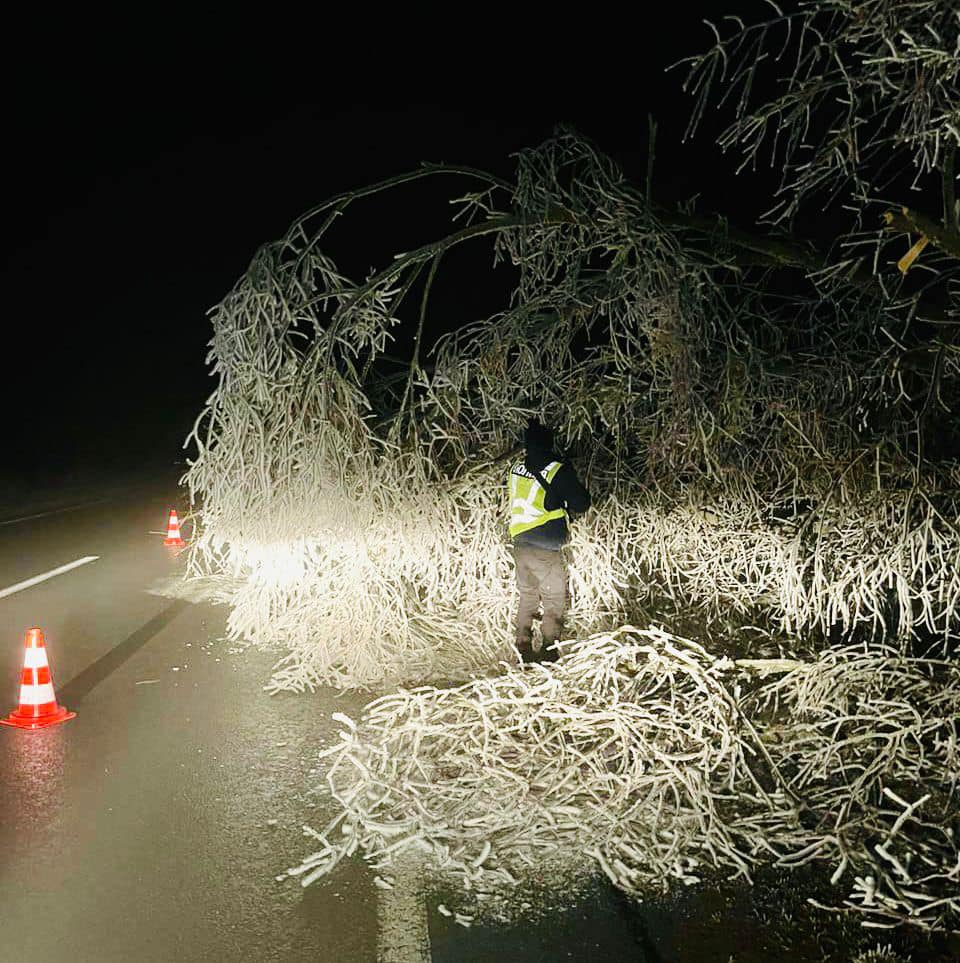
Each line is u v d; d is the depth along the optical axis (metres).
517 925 3.95
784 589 8.09
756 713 6.32
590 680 6.28
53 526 17.55
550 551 7.32
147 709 6.77
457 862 4.46
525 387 8.73
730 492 8.41
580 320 8.82
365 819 4.86
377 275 8.09
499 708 6.09
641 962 3.68
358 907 4.10
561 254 8.46
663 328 7.39
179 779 5.49
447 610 8.27
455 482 8.33
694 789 5.00
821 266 7.78
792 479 8.49
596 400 8.40
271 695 7.08
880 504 7.54
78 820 4.96
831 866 4.45
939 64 4.68
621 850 4.55
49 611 10.00
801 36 5.24
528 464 7.36
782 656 7.45
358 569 7.72
